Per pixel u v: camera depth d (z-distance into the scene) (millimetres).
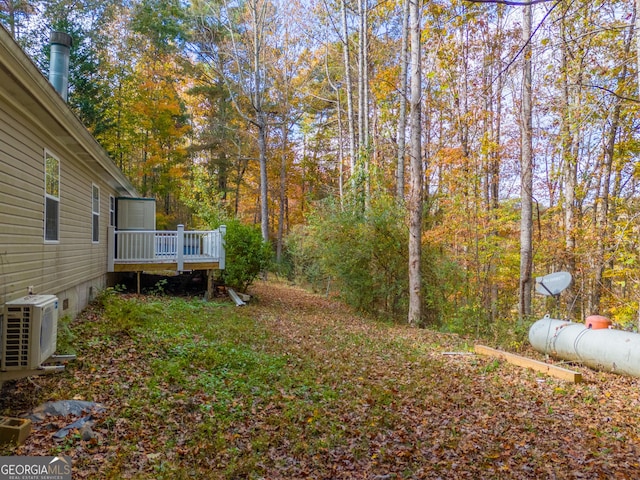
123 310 7945
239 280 14117
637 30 6000
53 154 6953
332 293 16766
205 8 21375
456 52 15797
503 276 14656
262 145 20719
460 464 3832
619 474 3697
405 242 13742
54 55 9461
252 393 5328
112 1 25078
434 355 8273
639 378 6781
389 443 4227
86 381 5027
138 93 25156
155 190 26141
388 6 17844
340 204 15594
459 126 16656
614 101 8094
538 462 3910
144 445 3783
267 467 3645
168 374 5480
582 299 13188
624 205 12297
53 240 7016
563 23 7809
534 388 6305
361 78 17969
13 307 4223
